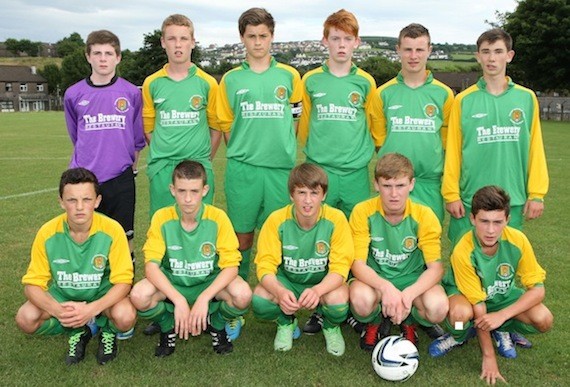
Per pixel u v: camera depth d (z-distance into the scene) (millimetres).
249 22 4430
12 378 3311
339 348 3684
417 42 4359
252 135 4508
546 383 3283
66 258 3611
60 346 3771
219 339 3699
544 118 35094
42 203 8375
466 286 3588
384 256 3920
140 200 8719
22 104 73625
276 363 3543
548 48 33156
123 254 3668
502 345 3648
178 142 4543
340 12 4500
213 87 4691
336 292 3684
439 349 3676
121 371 3428
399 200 3668
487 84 4262
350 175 4551
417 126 4457
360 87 4566
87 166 4453
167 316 3697
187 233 3762
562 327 4047
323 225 3811
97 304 3477
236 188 4609
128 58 60844
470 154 4246
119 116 4473
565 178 10992
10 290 4746
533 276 3557
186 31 4461
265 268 3797
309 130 4688
